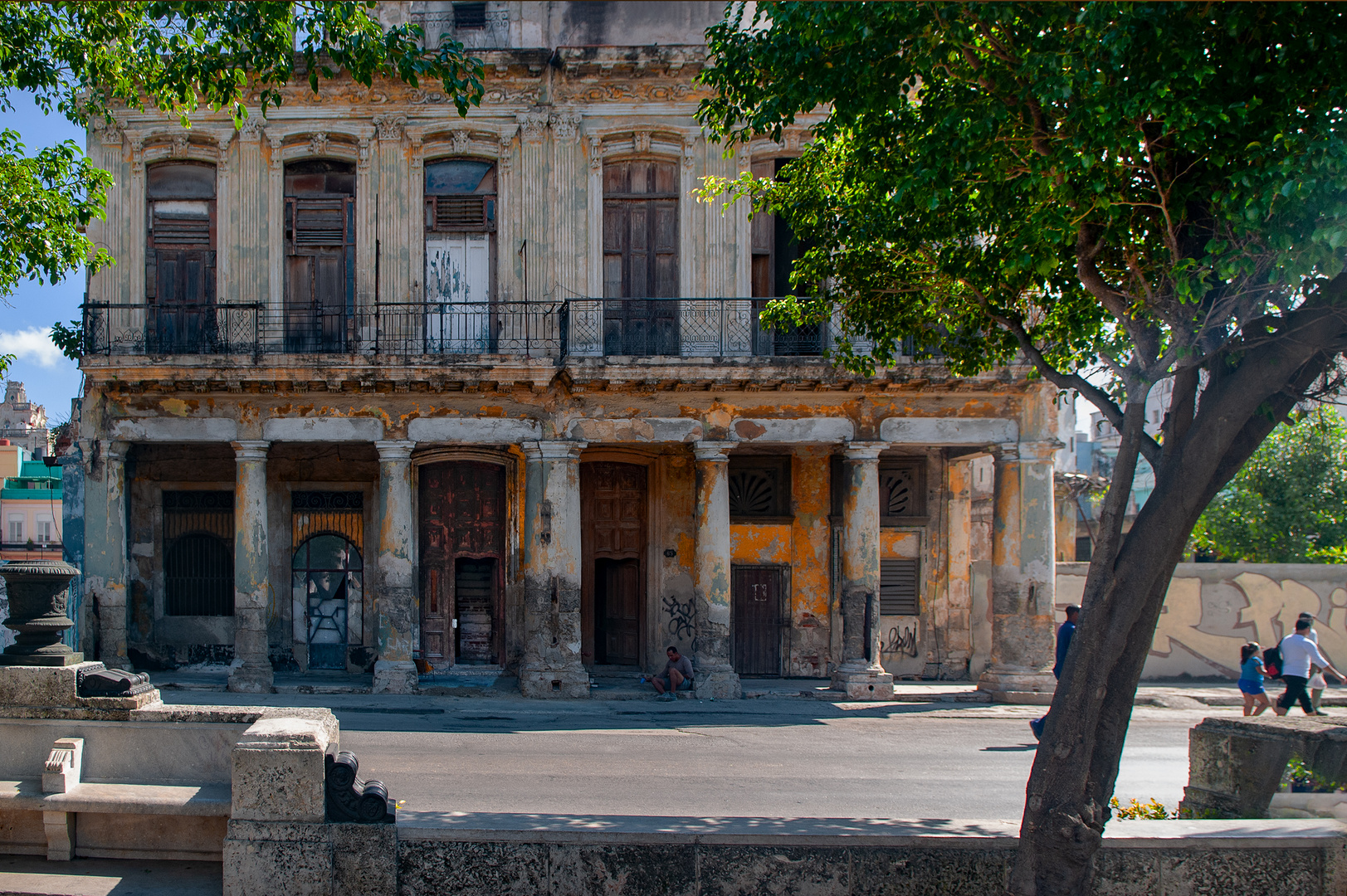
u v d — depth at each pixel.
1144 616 5.97
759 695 17.22
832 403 17.64
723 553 17.39
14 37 10.53
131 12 10.77
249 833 5.39
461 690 17.05
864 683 17.27
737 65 8.90
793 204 11.43
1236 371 6.12
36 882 5.76
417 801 8.78
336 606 19.44
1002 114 7.39
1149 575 5.84
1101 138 6.87
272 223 17.53
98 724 6.19
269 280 17.45
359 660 19.28
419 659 19.00
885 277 10.48
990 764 11.52
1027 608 17.52
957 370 10.63
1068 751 5.65
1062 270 8.92
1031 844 5.57
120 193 17.53
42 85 11.00
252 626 17.06
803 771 10.81
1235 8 6.52
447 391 17.22
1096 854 5.66
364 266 17.52
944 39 7.55
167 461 19.17
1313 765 6.54
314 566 19.47
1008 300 9.48
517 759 11.15
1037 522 17.58
